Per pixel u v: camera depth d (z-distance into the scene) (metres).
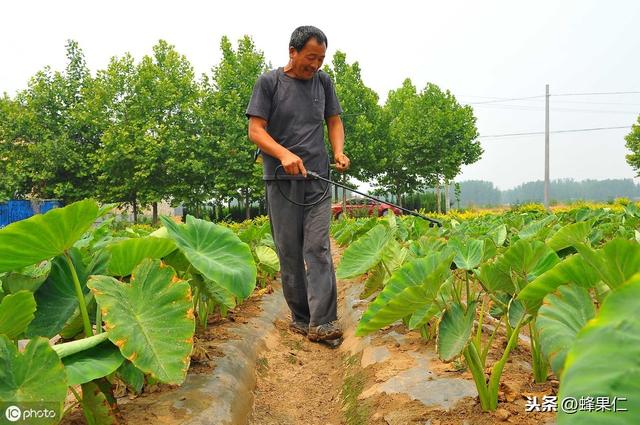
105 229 4.35
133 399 2.35
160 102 24.12
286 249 4.06
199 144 24.22
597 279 1.81
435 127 27.72
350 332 4.13
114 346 1.93
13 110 24.80
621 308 0.82
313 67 3.82
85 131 24.83
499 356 2.69
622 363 0.75
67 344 1.78
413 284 2.49
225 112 24.59
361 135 25.97
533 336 2.28
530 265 2.34
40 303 2.22
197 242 2.72
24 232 1.83
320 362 3.79
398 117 30.48
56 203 23.92
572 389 0.75
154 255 2.39
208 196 24.70
